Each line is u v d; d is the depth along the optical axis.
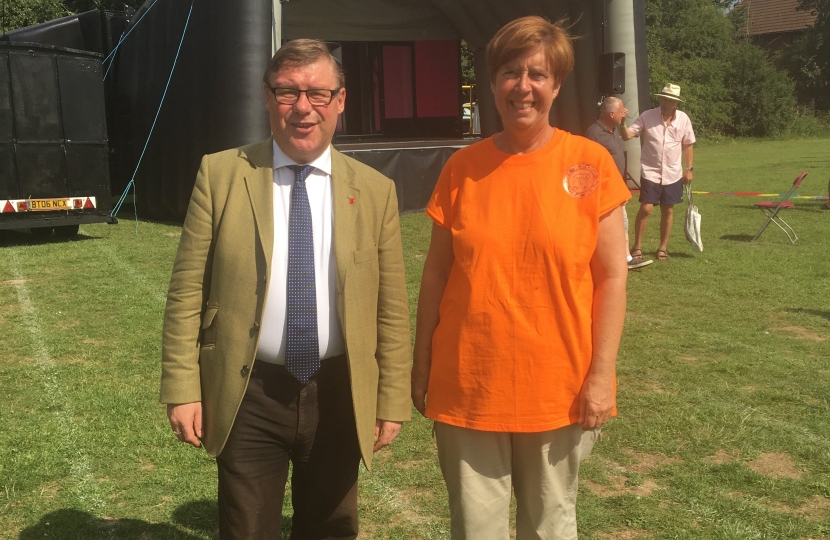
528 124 2.33
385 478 3.96
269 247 2.33
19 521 3.51
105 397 4.99
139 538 3.38
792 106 40.84
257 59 11.64
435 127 21.83
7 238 11.73
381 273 2.53
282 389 2.40
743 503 3.62
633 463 4.10
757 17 57.75
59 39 14.62
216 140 11.95
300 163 2.40
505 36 2.33
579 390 2.36
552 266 2.31
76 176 11.45
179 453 4.20
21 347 6.11
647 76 13.92
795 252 9.88
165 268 9.25
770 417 4.65
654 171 9.12
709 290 7.98
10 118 10.81
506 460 2.43
